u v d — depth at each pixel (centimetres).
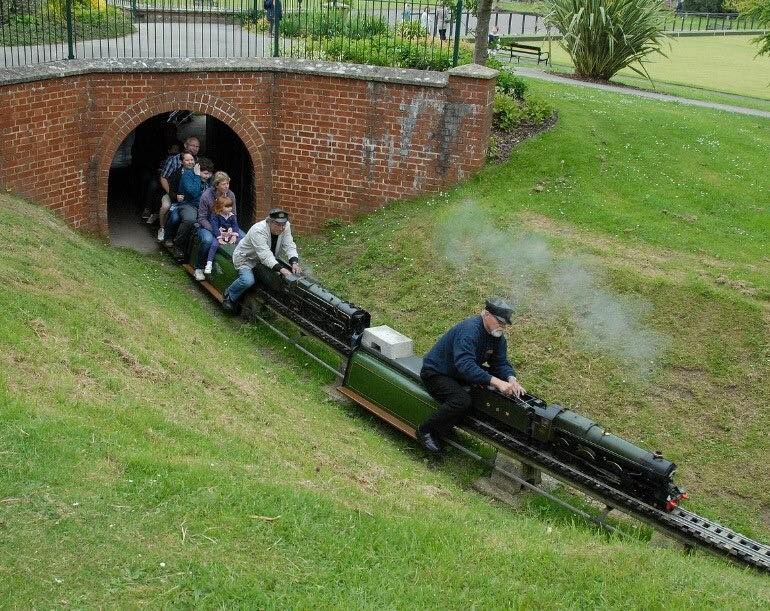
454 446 847
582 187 1356
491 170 1409
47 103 1225
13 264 887
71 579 446
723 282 1075
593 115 1620
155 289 1149
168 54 1514
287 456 670
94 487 524
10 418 570
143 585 453
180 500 532
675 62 2998
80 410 620
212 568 474
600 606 503
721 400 941
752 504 840
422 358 914
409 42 1562
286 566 495
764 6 1945
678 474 873
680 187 1385
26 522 480
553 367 1009
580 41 2042
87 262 1067
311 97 1421
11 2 1452
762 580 609
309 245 1425
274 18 1597
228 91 1397
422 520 588
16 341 691
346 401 946
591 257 1145
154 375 752
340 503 581
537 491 784
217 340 1008
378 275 1240
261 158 1455
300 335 1081
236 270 1125
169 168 1341
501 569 530
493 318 783
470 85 1349
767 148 1589
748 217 1317
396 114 1396
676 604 507
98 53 1467
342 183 1452
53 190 1266
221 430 684
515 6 4194
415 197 1427
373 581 496
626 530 737
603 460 736
